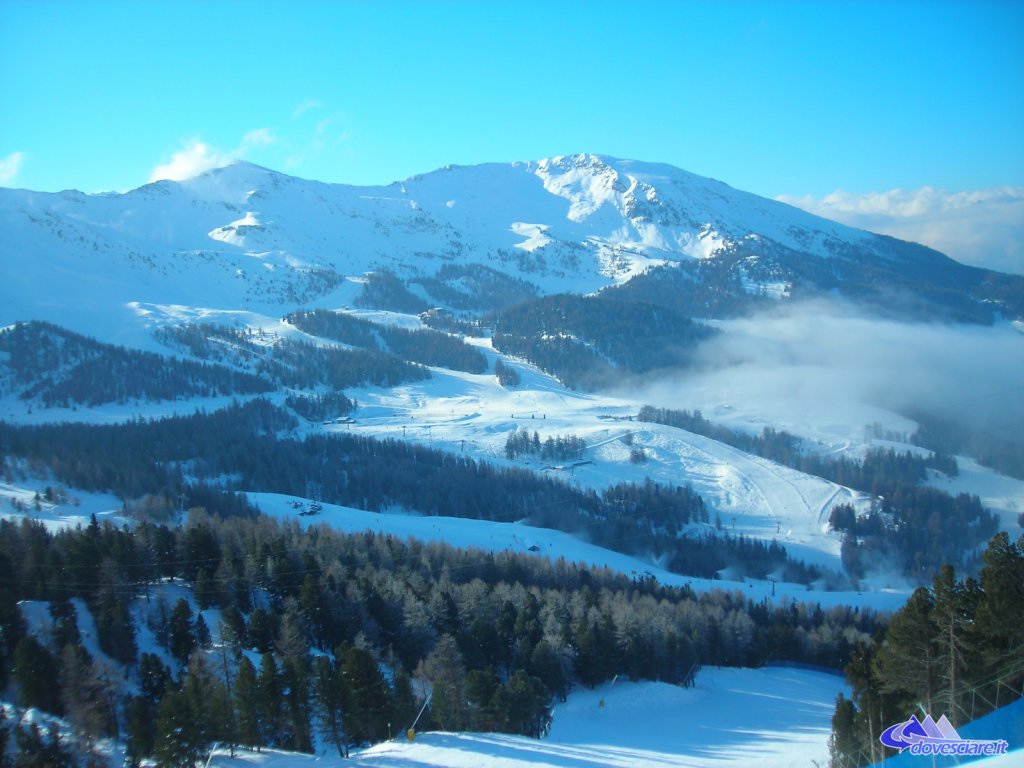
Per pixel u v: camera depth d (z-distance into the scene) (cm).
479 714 7256
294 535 11575
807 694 9681
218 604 9556
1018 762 3644
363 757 6569
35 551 9144
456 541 15162
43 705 6856
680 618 10525
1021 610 4241
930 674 4703
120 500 14412
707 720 8331
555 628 9319
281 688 7044
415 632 9125
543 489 19538
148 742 6334
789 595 14788
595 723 8244
